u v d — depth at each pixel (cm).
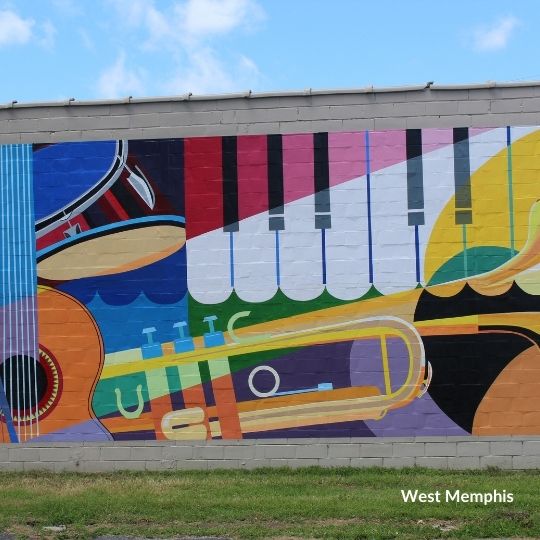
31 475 1099
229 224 1111
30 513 871
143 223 1120
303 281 1101
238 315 1105
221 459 1102
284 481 1022
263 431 1099
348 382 1091
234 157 1116
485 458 1077
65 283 1126
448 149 1097
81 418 1118
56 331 1123
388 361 1089
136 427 1111
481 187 1091
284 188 1109
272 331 1101
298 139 1111
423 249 1091
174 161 1121
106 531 810
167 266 1116
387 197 1098
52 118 1138
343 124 1108
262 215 1109
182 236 1116
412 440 1086
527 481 1005
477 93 1099
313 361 1097
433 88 1101
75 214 1129
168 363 1109
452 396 1081
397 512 852
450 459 1081
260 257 1106
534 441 1074
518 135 1091
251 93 1117
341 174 1104
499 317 1080
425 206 1094
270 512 861
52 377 1123
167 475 1080
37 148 1138
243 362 1103
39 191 1134
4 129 1142
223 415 1103
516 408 1076
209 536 793
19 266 1132
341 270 1098
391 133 1103
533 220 1084
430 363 1084
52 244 1129
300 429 1095
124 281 1119
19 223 1134
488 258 1084
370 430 1089
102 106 1134
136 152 1127
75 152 1134
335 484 1004
